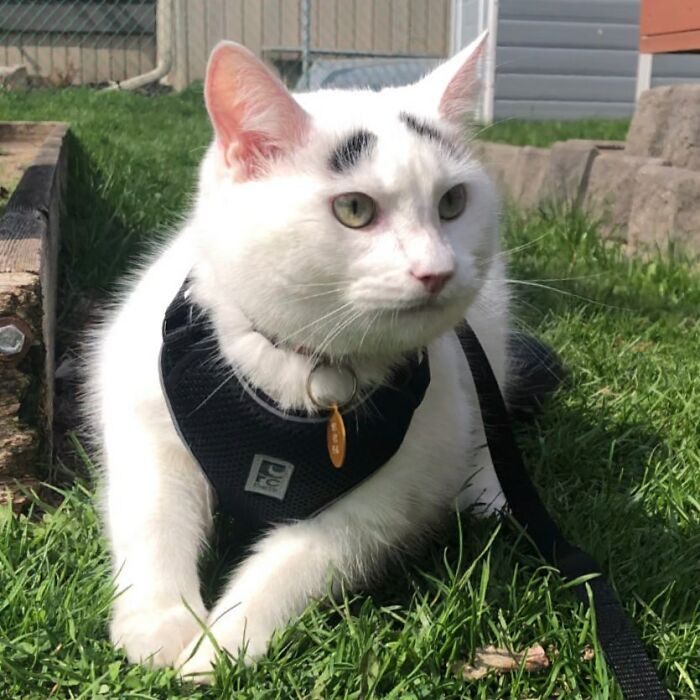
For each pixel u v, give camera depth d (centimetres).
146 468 40
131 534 39
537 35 230
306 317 37
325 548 39
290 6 255
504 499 49
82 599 38
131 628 36
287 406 38
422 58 242
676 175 102
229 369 38
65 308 71
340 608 38
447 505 44
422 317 36
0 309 44
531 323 77
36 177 71
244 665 35
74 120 160
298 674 36
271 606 37
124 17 257
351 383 38
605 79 237
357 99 40
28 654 35
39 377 46
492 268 47
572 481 53
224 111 37
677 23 116
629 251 106
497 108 232
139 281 51
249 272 36
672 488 50
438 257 35
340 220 36
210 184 38
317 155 36
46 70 256
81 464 52
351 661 36
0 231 54
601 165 116
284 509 39
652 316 82
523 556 43
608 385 66
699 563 44
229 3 255
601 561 44
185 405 38
